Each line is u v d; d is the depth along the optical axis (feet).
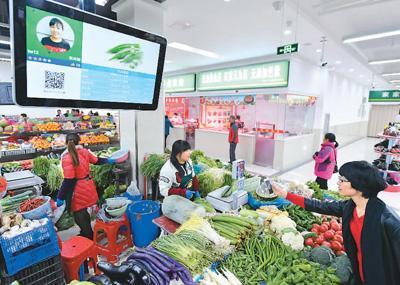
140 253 4.43
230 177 9.14
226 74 26.48
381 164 20.30
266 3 11.94
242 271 4.59
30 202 6.30
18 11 3.87
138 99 6.24
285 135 25.09
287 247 5.30
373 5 12.25
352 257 4.80
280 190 6.39
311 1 12.13
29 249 5.32
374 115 55.16
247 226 5.60
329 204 5.86
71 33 4.65
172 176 8.25
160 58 6.44
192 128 32.89
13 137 15.53
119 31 5.40
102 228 9.00
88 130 18.16
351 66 26.84
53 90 4.65
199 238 4.92
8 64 28.48
